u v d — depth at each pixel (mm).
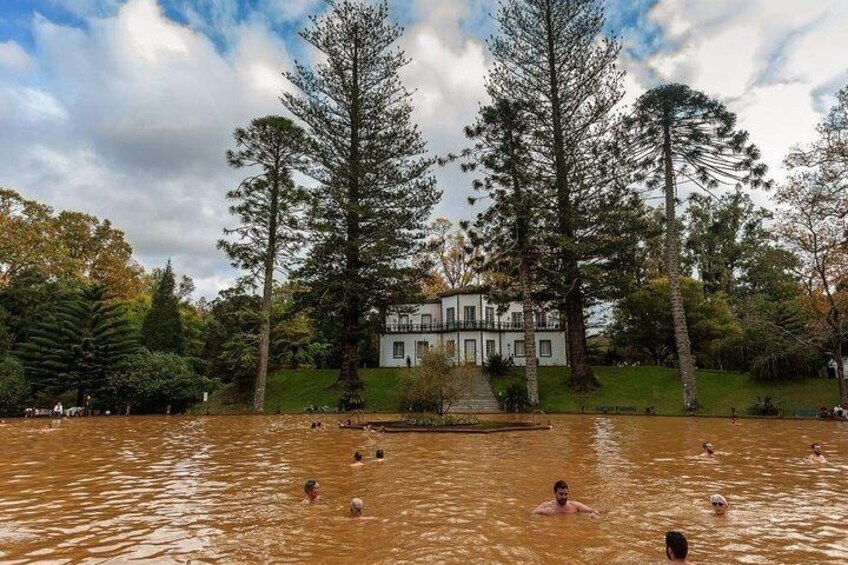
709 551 6145
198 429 22906
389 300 36625
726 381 32250
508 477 11102
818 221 26109
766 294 45500
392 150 37312
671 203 29656
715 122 27859
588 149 33375
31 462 13906
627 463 12977
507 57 35250
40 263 43219
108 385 32594
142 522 7609
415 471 11938
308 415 29797
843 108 23875
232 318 36000
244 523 7512
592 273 30750
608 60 33781
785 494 9336
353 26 37656
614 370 36594
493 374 39000
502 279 38938
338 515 7949
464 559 5887
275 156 33906
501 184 33375
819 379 30656
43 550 6320
